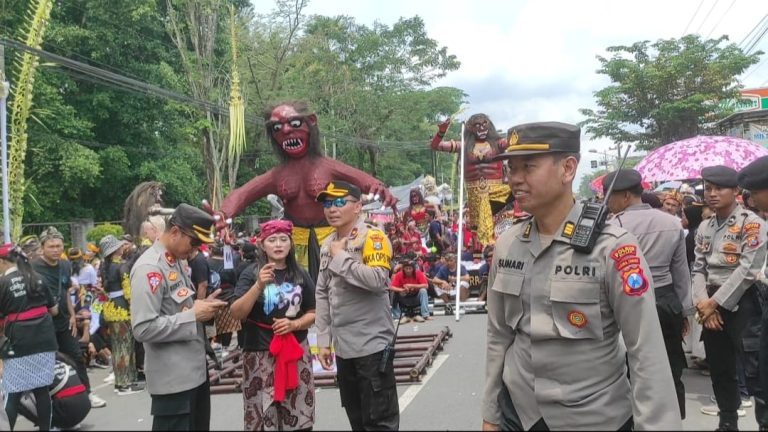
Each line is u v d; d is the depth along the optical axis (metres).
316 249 7.28
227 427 5.55
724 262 5.16
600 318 2.66
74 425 5.93
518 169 2.83
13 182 14.16
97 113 22.53
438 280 11.88
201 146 27.55
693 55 25.69
